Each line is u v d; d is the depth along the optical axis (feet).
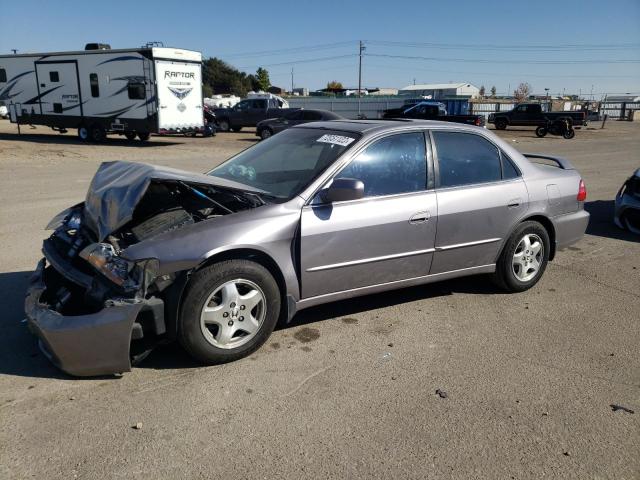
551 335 13.91
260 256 12.09
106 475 8.48
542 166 17.26
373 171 13.50
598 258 20.95
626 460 9.16
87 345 10.52
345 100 171.32
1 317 14.05
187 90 68.28
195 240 11.16
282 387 11.13
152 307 10.83
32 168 44.62
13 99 76.02
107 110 68.23
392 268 13.84
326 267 12.78
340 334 13.67
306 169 13.44
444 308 15.48
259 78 323.16
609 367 12.32
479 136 15.55
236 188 12.26
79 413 10.05
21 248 20.26
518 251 16.28
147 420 9.90
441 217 14.24
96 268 10.93
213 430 9.66
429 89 346.13
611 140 92.89
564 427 10.02
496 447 9.40
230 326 11.75
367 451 9.21
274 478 8.52
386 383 11.41
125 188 11.67
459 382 11.53
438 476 8.66
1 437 9.32
